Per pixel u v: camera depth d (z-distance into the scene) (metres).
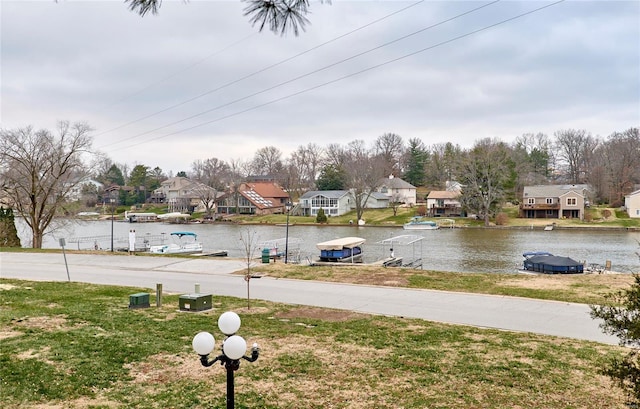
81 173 44.00
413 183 116.12
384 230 69.25
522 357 10.66
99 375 9.25
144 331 12.54
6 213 42.88
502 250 46.00
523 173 92.19
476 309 15.80
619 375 6.44
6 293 17.61
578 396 8.47
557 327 13.41
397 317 14.78
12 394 8.22
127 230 78.25
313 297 18.25
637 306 6.20
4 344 10.87
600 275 21.25
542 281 20.19
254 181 125.44
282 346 11.47
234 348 5.69
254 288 20.33
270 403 8.16
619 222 67.12
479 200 71.50
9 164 39.84
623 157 87.75
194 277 23.52
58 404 7.95
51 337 11.57
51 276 23.45
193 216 102.88
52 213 42.19
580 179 106.12
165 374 9.45
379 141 127.75
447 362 10.32
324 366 10.04
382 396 8.51
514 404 8.14
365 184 85.19
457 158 83.50
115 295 18.17
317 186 107.81
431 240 54.88
